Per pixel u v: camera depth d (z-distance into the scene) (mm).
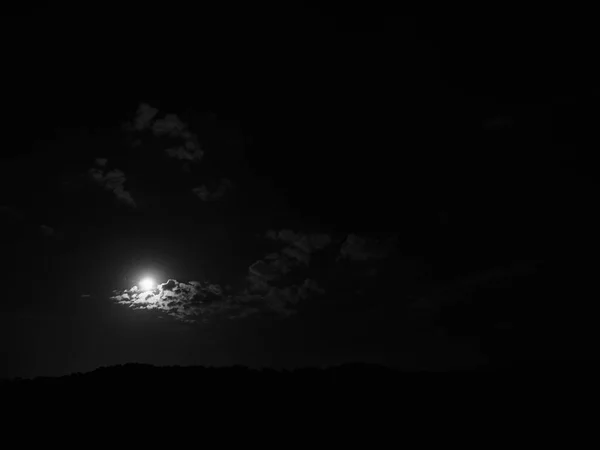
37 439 20172
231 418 23406
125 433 21109
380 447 19812
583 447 19328
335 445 20078
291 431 21766
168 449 19406
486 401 25594
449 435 21062
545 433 20922
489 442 20172
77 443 19812
